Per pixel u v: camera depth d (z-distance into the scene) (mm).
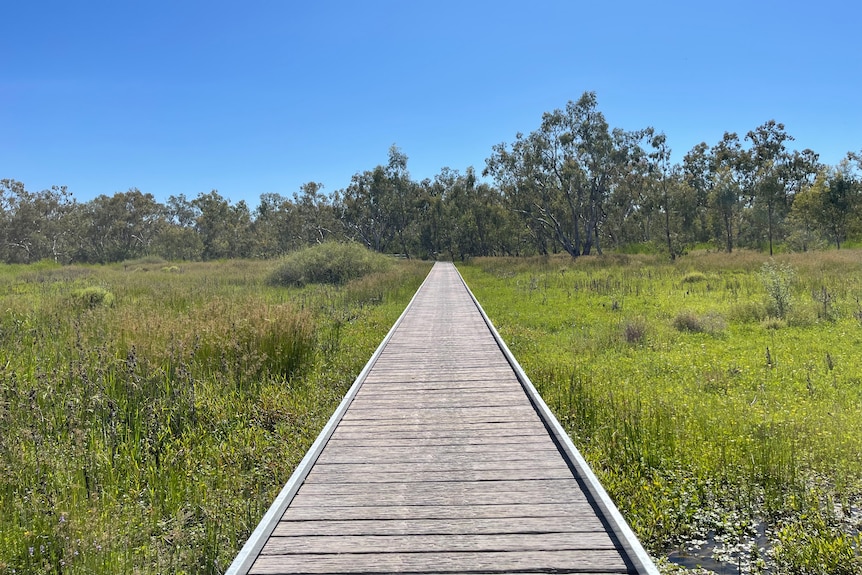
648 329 11828
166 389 7191
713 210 51500
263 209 80500
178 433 6418
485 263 47938
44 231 67312
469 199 63625
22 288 21719
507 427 5672
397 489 4316
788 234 48125
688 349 10391
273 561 3395
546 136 47625
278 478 5172
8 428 5910
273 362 8484
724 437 5875
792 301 13836
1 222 65375
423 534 3668
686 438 5934
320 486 4391
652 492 4895
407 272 32094
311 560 3398
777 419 6344
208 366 8164
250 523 4355
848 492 4859
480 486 4344
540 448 5098
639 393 7613
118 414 6402
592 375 8656
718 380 8188
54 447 5531
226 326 8961
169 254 66062
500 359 8977
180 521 4383
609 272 29734
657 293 19281
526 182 49938
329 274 26734
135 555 3977
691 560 4176
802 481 5035
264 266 37406
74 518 4223
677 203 45219
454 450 5086
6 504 4598
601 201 51344
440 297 19359
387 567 3318
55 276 29172
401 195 66688
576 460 4594
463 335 11383
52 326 11320
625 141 46906
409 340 10898
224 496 4801
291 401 7234
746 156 50594
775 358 9461
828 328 11773
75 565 3797
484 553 3447
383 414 6191
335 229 72938
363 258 28750
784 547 4090
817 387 7727
